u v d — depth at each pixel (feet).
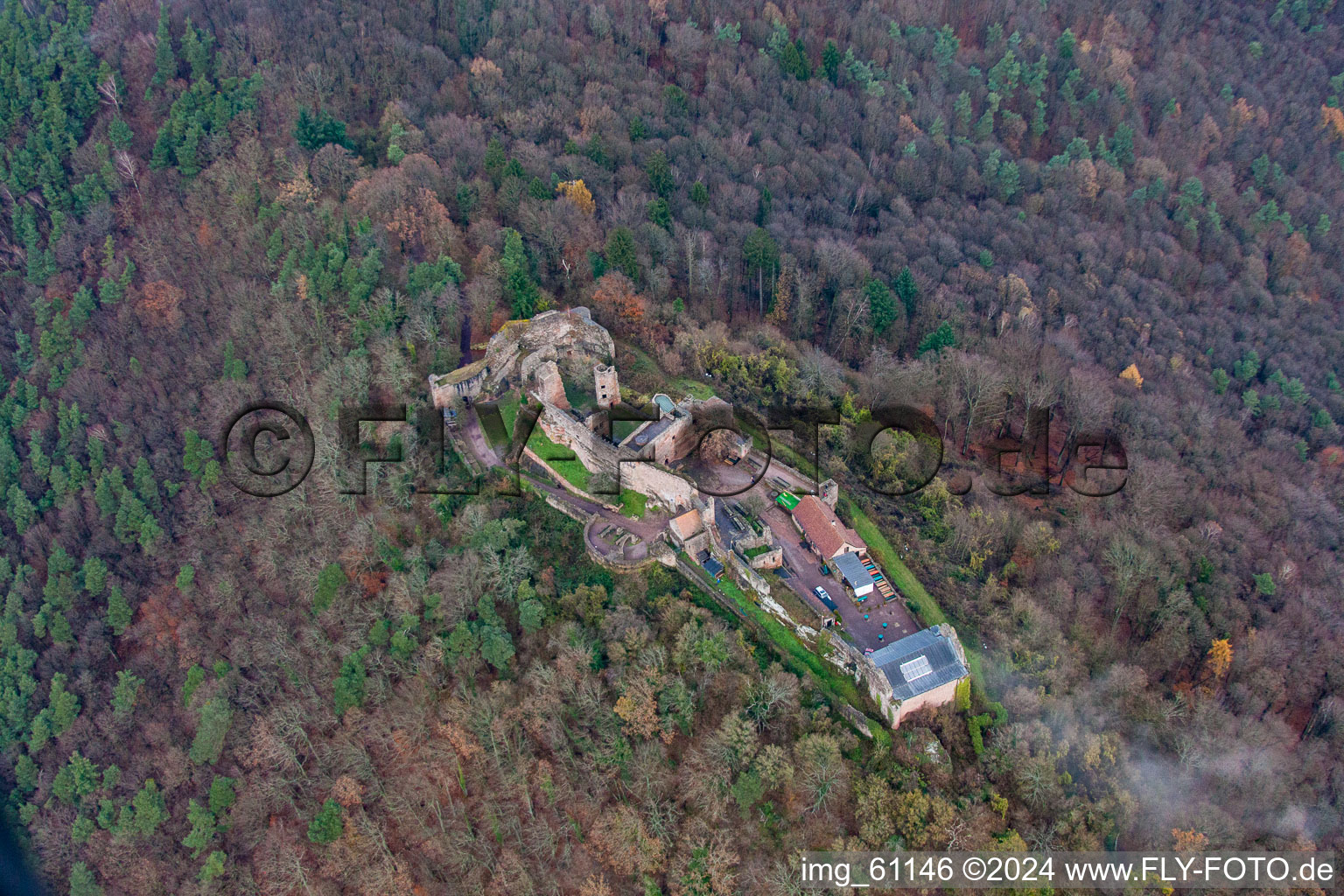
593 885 472.44
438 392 633.61
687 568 549.54
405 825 507.30
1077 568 618.03
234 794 533.14
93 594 619.26
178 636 595.47
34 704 587.68
